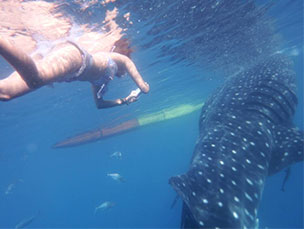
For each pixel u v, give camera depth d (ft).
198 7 34.55
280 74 29.94
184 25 38.93
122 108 85.10
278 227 96.07
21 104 55.83
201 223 14.78
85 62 10.22
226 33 48.24
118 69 14.15
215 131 22.75
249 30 50.96
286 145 21.81
